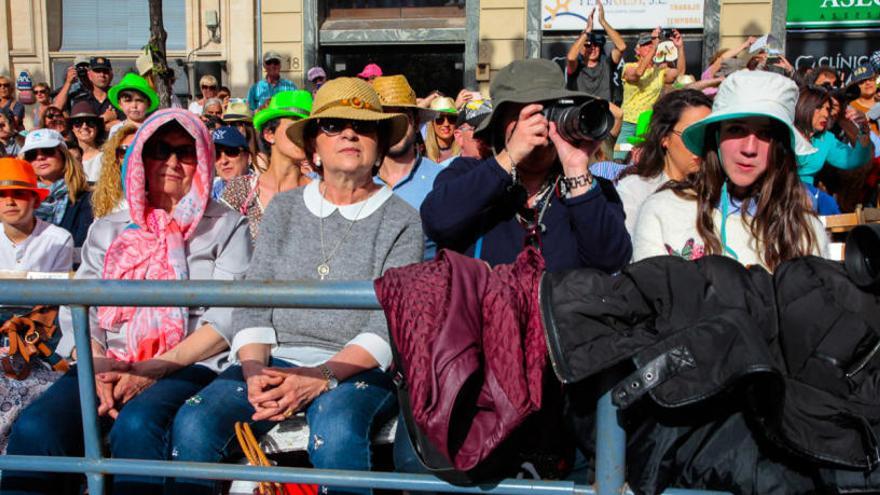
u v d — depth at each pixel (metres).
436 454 2.05
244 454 2.54
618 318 1.95
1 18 13.38
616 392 1.85
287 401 2.42
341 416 2.38
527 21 12.09
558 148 2.48
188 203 2.91
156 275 2.87
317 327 2.68
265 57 11.34
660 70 7.82
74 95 9.43
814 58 11.83
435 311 1.98
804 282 1.98
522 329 2.04
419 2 12.80
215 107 8.90
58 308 3.02
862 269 1.95
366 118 2.73
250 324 2.65
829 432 1.85
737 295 1.96
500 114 2.63
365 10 12.92
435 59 12.91
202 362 2.76
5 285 2.09
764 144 2.53
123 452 2.44
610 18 11.89
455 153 6.35
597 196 2.47
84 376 2.14
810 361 1.92
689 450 1.96
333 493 2.36
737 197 2.66
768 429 1.86
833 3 11.62
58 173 5.37
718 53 7.71
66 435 2.53
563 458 2.32
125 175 2.88
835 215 4.09
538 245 2.61
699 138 2.65
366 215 2.82
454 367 1.91
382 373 2.57
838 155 5.14
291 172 4.58
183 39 13.42
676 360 1.83
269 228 2.83
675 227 2.67
